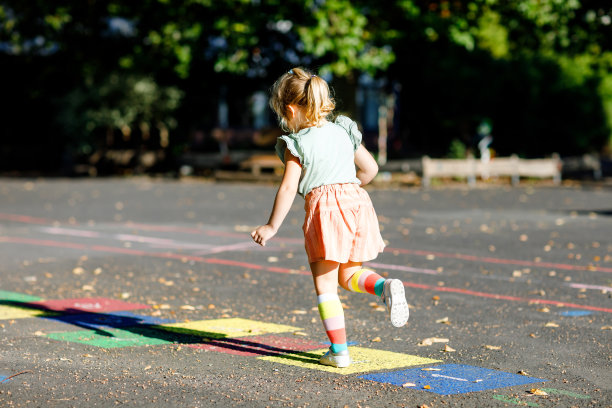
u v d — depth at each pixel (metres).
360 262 5.03
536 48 29.23
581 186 24.44
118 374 4.69
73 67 32.41
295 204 18.45
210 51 26.88
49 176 30.80
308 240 4.79
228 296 7.63
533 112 29.23
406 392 4.36
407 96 32.53
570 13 23.97
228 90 33.19
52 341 5.59
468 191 22.30
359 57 22.91
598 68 30.36
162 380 4.57
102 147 34.22
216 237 12.44
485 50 29.00
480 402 4.18
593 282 8.46
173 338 5.73
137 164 32.81
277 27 24.47
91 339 5.66
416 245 11.48
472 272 9.14
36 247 11.23
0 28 29.53
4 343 5.49
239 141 37.62
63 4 27.67
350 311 6.89
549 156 30.25
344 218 4.73
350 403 4.14
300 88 4.81
